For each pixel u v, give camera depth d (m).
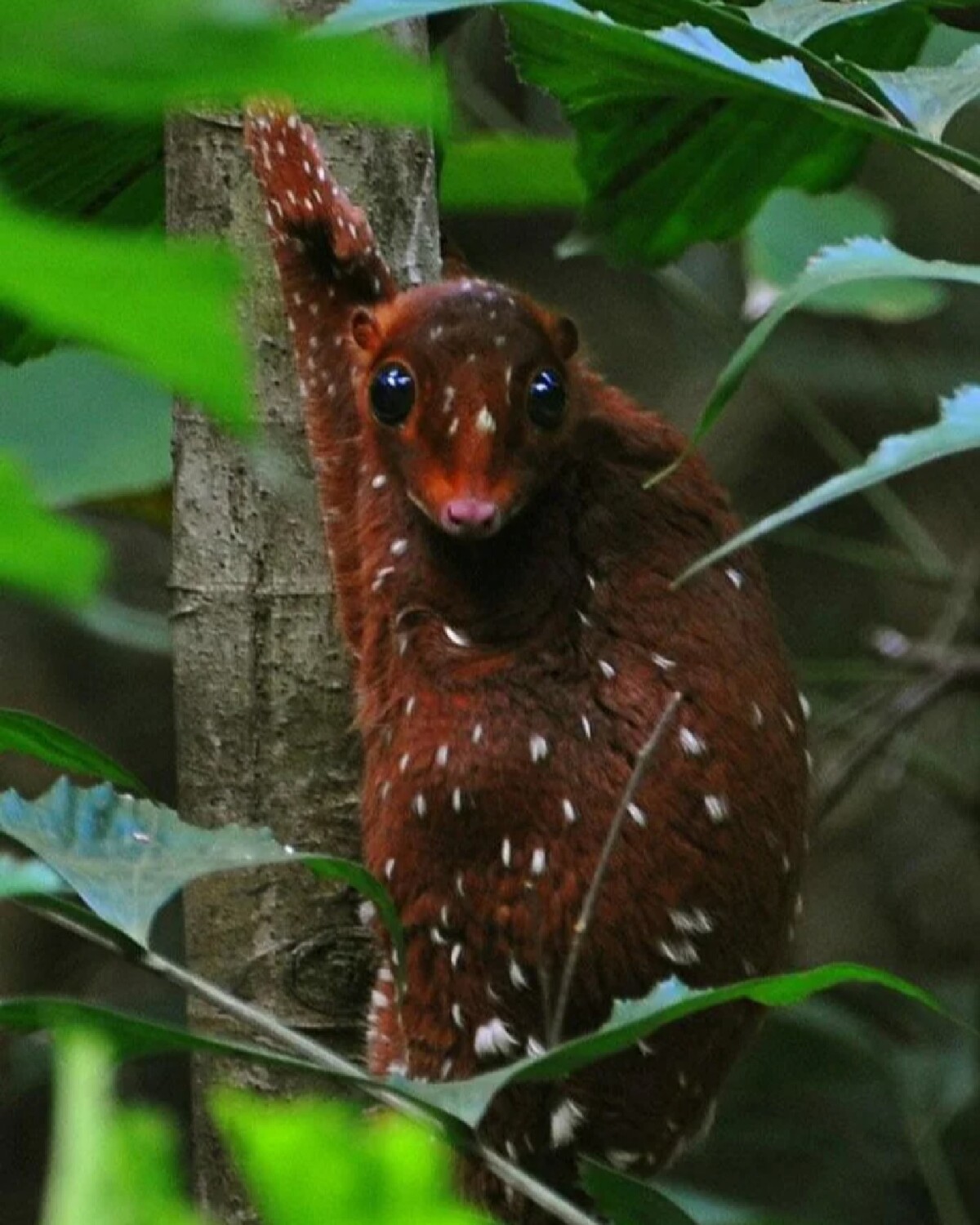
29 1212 13.21
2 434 8.39
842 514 15.14
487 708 5.29
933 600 14.84
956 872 14.62
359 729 5.71
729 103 6.58
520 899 5.18
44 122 6.22
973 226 14.43
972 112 13.98
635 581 5.36
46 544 1.58
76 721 13.83
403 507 5.57
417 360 5.32
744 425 15.02
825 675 10.77
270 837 4.16
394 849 5.36
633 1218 4.50
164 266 1.46
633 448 5.51
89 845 4.08
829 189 7.07
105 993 12.89
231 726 5.85
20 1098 13.42
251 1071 5.73
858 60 6.84
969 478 15.33
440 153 6.59
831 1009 10.56
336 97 1.47
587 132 6.72
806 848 5.55
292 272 6.04
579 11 4.31
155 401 8.53
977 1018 11.31
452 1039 5.28
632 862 5.12
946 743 14.43
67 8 1.41
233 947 5.83
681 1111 5.32
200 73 1.44
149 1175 1.62
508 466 5.21
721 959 5.18
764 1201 11.55
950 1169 11.73
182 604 5.90
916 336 14.50
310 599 5.85
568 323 5.55
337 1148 1.67
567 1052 3.85
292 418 6.01
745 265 10.18
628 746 5.20
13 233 1.46
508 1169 3.88
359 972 5.80
